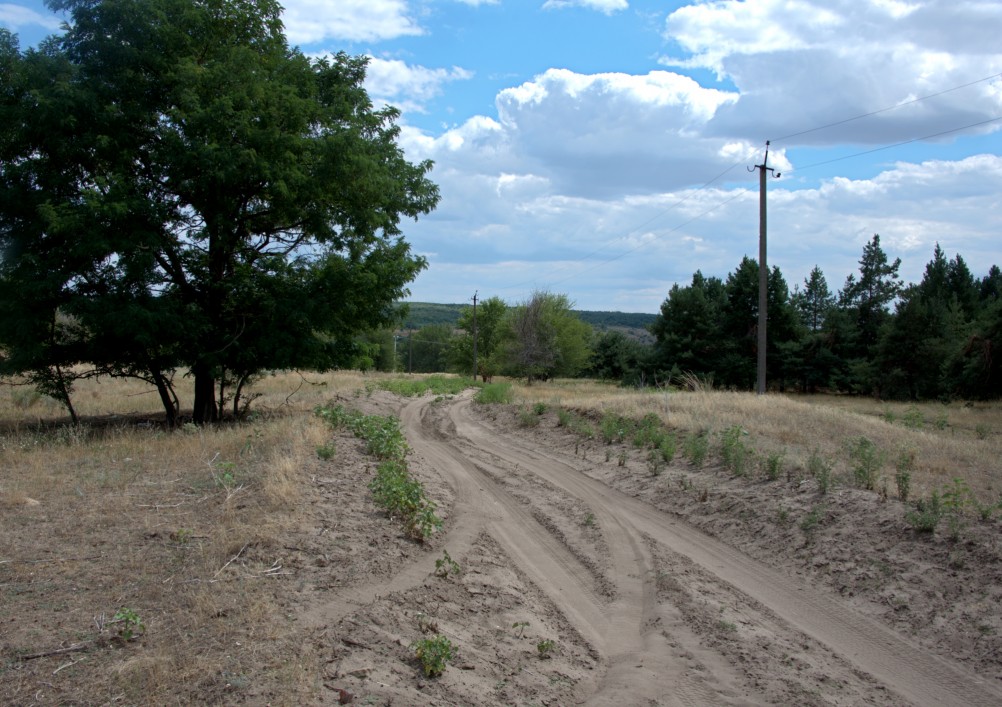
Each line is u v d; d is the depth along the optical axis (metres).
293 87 16.73
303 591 5.43
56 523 6.81
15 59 15.07
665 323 55.38
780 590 6.80
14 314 14.68
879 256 60.03
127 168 15.92
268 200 17.06
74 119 14.45
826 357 54.66
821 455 10.81
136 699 3.74
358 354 19.55
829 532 7.51
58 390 17.00
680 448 12.52
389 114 20.25
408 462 12.41
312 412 17.48
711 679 5.06
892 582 6.38
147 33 15.61
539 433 17.08
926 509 7.14
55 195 15.15
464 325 68.19
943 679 5.03
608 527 8.95
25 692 3.75
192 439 12.52
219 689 3.86
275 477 8.36
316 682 4.04
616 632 5.96
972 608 5.69
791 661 5.32
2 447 11.31
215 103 15.03
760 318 22.91
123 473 9.22
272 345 16.92
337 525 7.13
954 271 66.50
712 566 7.51
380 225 19.03
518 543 8.36
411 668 4.49
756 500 8.92
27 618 4.64
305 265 19.12
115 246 14.23
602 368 68.88
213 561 5.77
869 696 4.84
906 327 48.12
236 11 17.25
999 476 10.02
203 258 18.23
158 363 17.00
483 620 5.65
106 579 5.38
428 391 36.59
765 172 23.45
